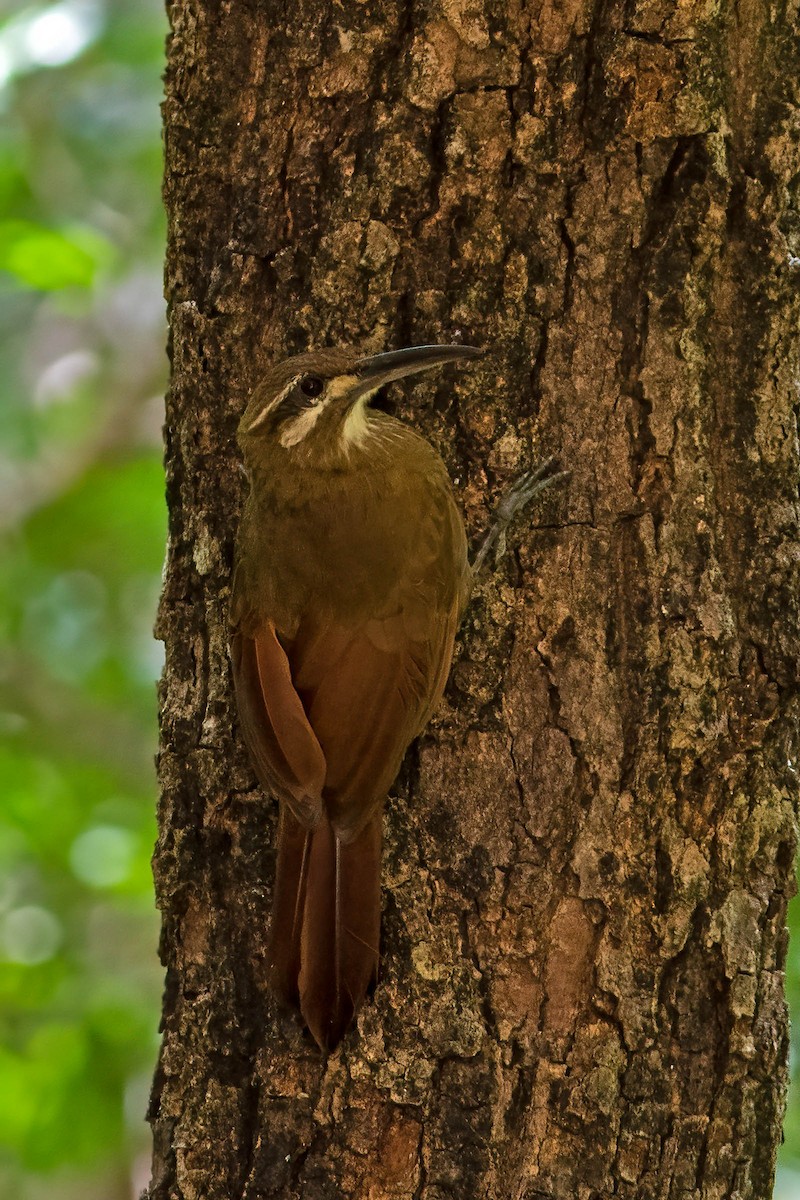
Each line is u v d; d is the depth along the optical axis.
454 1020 9.07
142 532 23.69
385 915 9.23
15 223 19.95
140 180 25.28
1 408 25.95
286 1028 9.22
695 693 9.19
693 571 9.26
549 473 9.39
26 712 22.64
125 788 21.67
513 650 9.37
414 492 9.59
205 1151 9.40
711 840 9.21
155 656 22.88
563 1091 9.05
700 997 9.17
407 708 9.30
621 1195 9.02
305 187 9.59
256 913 9.52
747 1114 9.25
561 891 9.19
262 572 9.70
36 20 22.17
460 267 9.42
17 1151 17.61
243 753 9.68
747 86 9.51
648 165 9.27
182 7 9.87
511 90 9.32
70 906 20.61
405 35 9.39
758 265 9.47
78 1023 17.94
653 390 9.29
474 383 9.48
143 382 25.81
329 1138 9.10
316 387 9.49
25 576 23.69
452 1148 9.01
